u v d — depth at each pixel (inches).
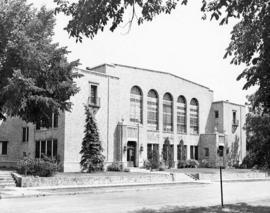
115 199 866.8
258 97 441.4
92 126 1491.1
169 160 2025.1
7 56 925.8
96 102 1648.6
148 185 1247.5
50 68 1076.5
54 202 788.0
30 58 936.9
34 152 1713.8
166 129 2089.1
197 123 2287.2
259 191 1141.7
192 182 1398.9
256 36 423.2
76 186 1098.1
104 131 1672.0
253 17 422.3
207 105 2364.7
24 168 1178.0
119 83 1777.8
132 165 1801.2
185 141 2183.8
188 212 612.1
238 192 1101.7
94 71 1663.4
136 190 1134.4
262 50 424.2
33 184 1082.7
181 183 1357.0
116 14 394.6
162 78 2075.5
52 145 1604.3
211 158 2207.2
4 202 780.6
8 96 930.1
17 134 1827.0
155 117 2033.7
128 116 1868.8
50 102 1064.2
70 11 410.0
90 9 383.2
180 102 2192.4
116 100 1740.9
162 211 629.9
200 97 2313.0
